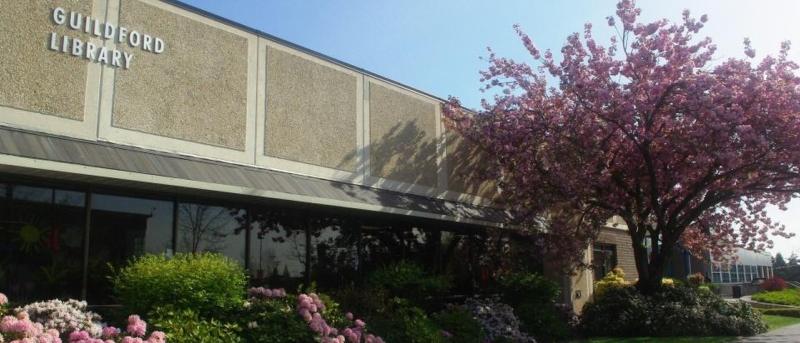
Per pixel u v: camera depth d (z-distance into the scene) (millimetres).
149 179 8781
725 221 17016
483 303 13820
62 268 8750
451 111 15078
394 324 10570
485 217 15266
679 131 14172
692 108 13398
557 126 14742
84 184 9055
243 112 10812
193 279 8195
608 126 14227
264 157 11023
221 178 9750
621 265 21953
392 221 13867
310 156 11820
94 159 8352
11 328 6312
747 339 14102
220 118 10438
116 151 8859
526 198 15094
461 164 15617
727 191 14766
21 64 8234
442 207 14211
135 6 9562
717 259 18312
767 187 14617
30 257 8492
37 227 8594
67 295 8750
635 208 15664
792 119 13227
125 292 8234
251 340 8578
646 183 15352
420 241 14484
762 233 17031
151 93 9547
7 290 8242
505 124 15117
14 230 8391
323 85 12344
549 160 14758
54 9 8648
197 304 8195
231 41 10828
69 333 7223
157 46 9711
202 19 10438
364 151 12969
